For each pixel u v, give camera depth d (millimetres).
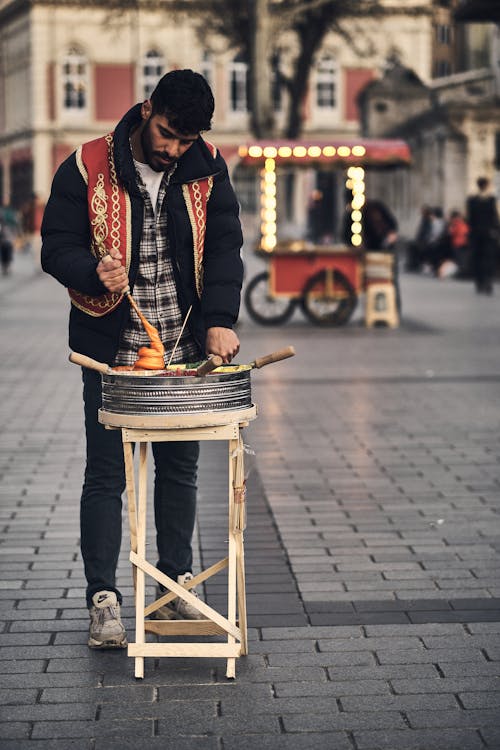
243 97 69125
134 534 4875
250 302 19250
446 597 5812
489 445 9461
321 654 5086
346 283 18922
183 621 5188
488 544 6719
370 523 7156
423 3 65625
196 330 5176
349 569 6254
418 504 7605
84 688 4742
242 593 5059
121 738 4312
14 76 73938
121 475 5266
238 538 4938
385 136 46562
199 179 5008
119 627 5137
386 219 19688
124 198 4965
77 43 68812
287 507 7535
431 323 19375
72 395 11992
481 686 4738
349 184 19844
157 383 4676
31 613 5574
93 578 5215
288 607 5676
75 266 4875
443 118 38719
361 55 38062
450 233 32375
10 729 4375
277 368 14078
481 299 24438
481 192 25734
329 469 8617
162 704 4598
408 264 35875
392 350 15766
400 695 4664
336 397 11883
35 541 6734
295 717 4477
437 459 8945
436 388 12422
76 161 4996
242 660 5031
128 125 4891
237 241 5164
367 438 9758
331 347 16172
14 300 24672
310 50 37312
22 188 72375
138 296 5074
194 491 5445
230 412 4742
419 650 5117
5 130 76812
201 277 5129
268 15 28859
